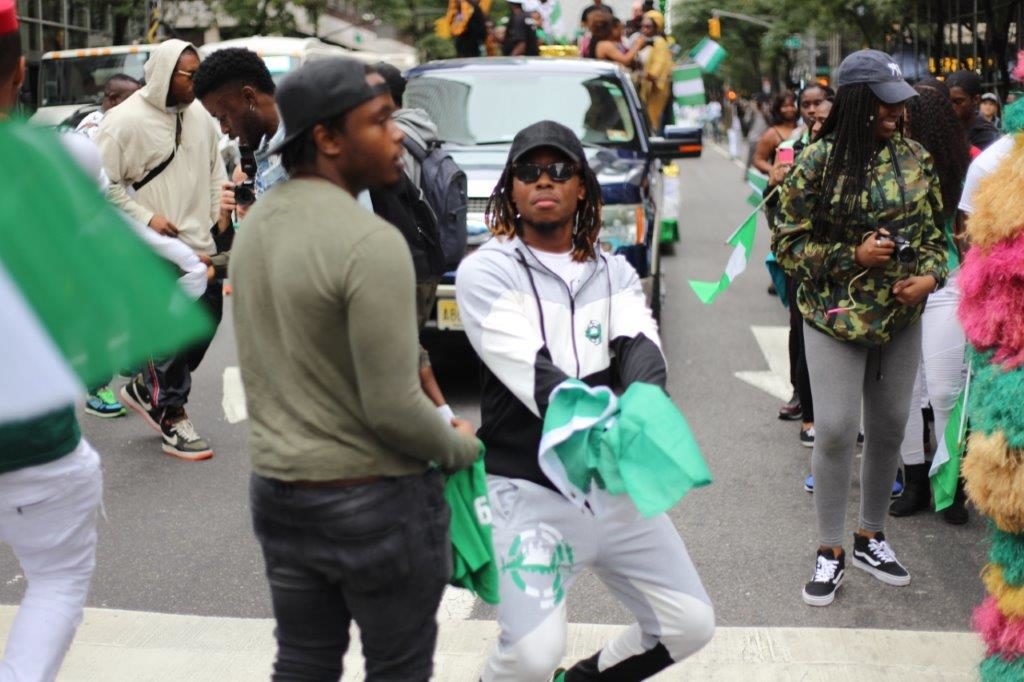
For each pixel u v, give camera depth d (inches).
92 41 908.6
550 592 127.7
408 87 358.3
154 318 88.8
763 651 174.6
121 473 266.4
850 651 174.4
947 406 228.1
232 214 252.4
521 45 469.1
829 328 186.1
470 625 185.8
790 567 211.5
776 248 189.9
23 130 88.0
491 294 129.0
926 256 184.5
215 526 233.8
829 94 305.1
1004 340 143.9
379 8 1135.6
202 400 327.9
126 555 219.5
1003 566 147.1
